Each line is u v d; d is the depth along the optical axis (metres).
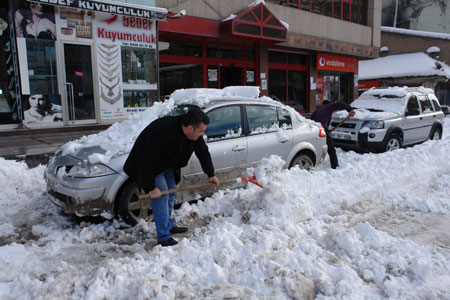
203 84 13.98
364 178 5.85
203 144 4.05
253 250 3.42
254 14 13.23
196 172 4.80
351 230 3.78
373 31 20.58
